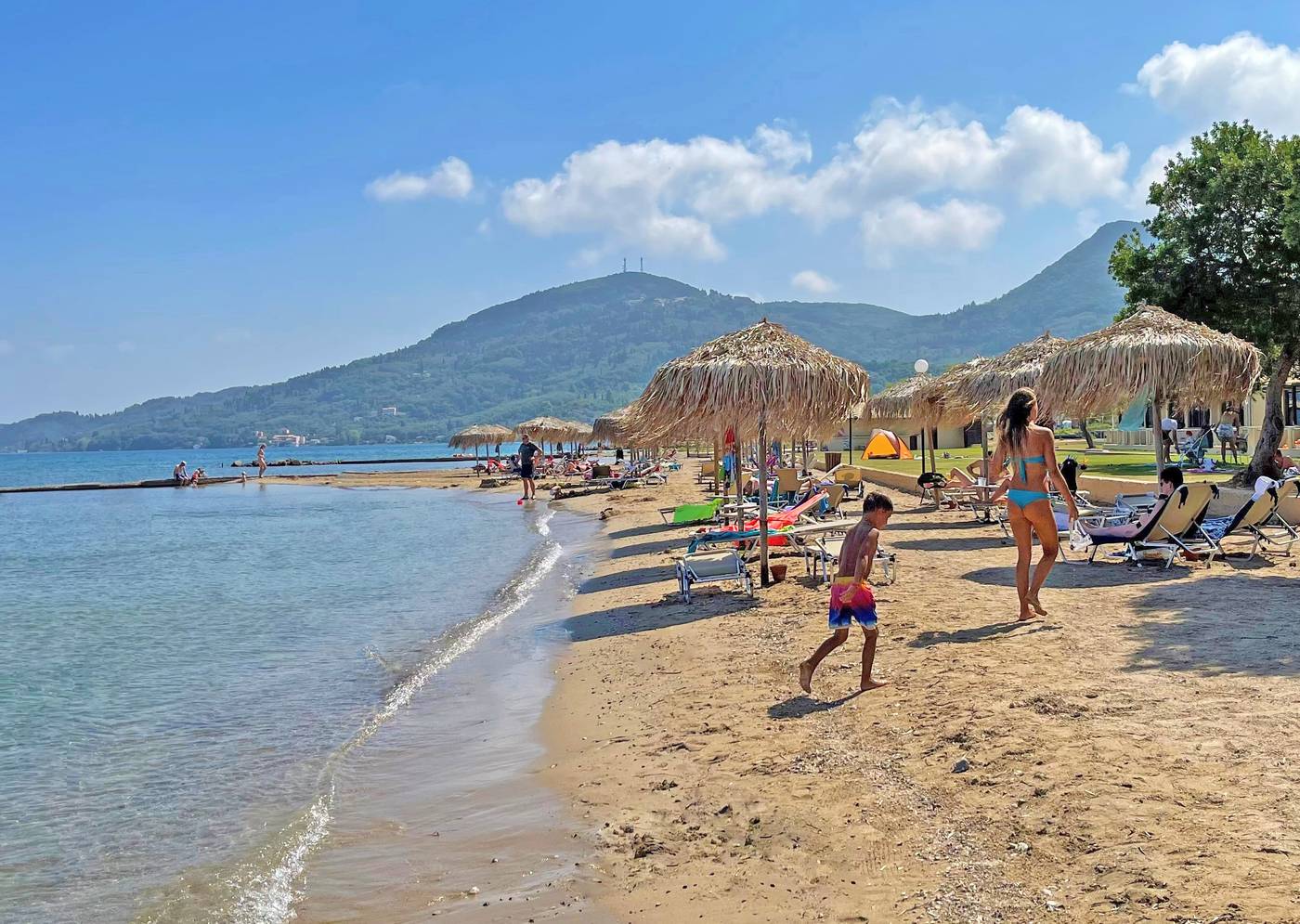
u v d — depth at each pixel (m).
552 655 9.08
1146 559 10.19
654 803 5.08
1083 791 4.22
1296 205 16.41
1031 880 3.61
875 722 5.70
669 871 4.28
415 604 12.80
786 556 12.51
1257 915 3.06
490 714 7.30
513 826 5.04
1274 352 18.84
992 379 15.97
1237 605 7.64
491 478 48.66
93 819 5.50
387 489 47.81
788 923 3.66
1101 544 10.72
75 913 4.36
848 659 7.19
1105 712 5.22
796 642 8.08
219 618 12.22
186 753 6.67
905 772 4.88
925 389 20.17
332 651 9.94
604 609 11.04
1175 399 13.05
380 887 4.47
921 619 8.17
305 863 4.80
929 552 12.40
